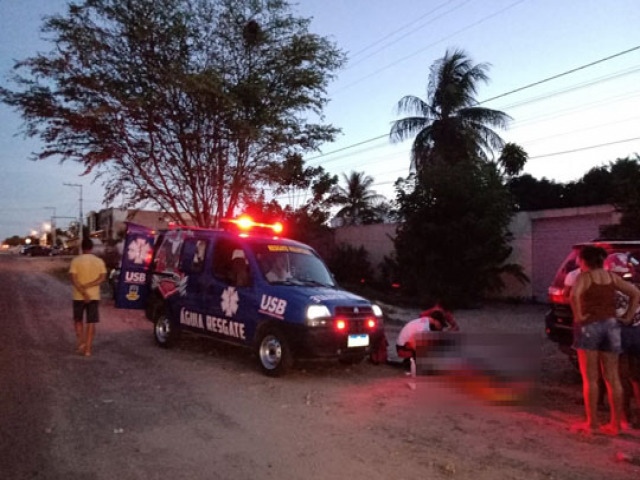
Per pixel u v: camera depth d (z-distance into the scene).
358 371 8.29
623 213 13.17
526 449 4.94
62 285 23.89
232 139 16.11
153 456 4.61
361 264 25.11
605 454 4.82
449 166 19.52
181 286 9.28
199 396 6.54
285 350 7.45
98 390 6.65
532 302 19.38
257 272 8.18
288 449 4.86
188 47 16.16
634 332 5.68
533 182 28.67
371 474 4.33
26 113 15.70
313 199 25.34
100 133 16.11
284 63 16.64
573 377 7.94
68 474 4.21
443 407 6.31
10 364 7.90
